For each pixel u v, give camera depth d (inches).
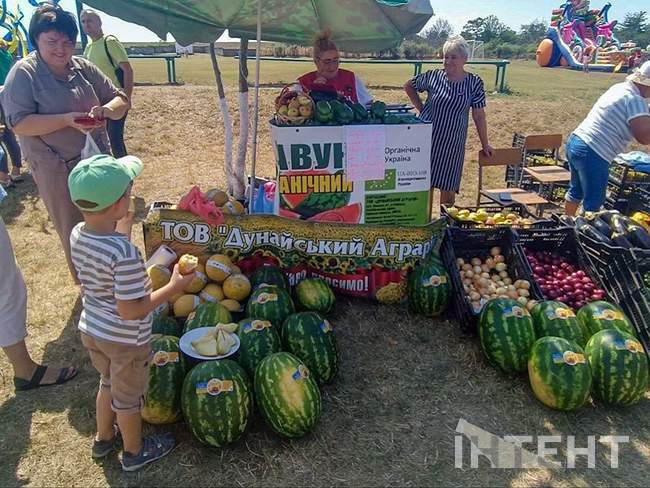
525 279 193.0
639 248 196.5
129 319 108.8
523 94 741.3
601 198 246.1
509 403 154.7
